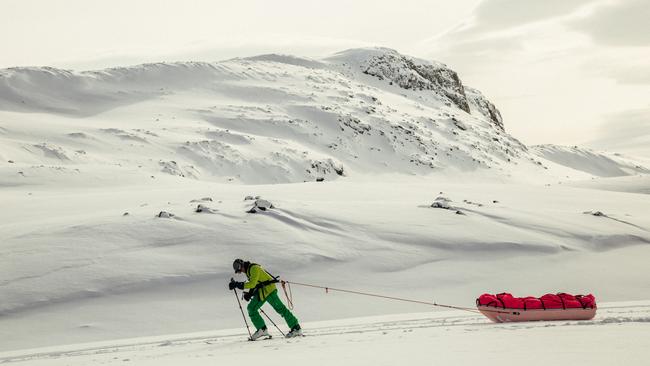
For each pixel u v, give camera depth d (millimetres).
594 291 16547
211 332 12359
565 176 130875
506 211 24422
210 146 81188
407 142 113125
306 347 8391
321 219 21391
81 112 100875
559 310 10211
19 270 16609
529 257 19531
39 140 70875
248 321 14211
